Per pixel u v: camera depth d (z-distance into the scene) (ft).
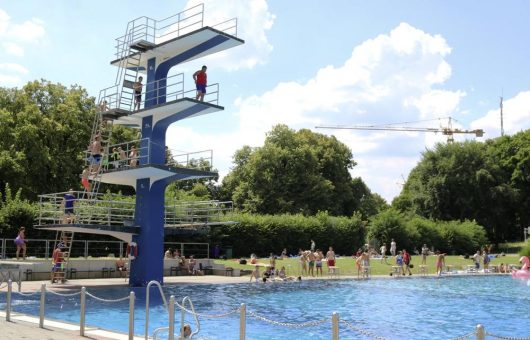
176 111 95.86
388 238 207.62
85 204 105.29
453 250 222.48
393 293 93.04
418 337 51.72
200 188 269.03
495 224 274.16
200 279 112.47
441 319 63.87
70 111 188.24
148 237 96.12
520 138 295.69
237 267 133.39
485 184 271.49
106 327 52.85
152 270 95.91
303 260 128.98
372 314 67.72
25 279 98.53
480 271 147.02
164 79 98.63
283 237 183.11
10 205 127.75
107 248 138.62
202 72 97.25
